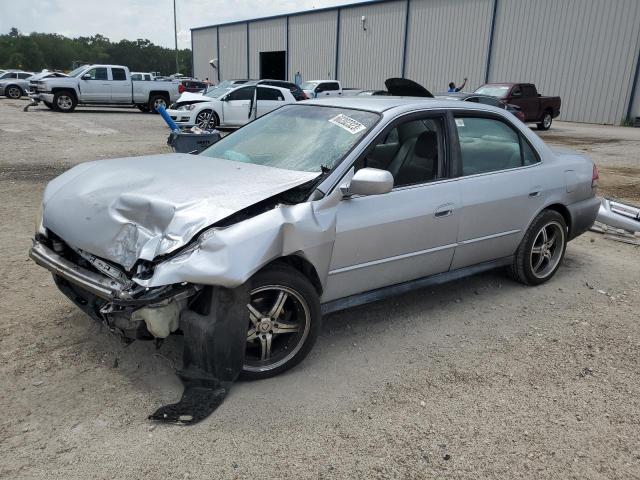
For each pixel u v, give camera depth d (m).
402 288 3.88
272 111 4.53
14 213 6.63
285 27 39.75
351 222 3.33
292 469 2.54
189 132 7.55
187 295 2.78
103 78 22.98
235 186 3.12
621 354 3.72
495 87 20.70
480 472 2.57
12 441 2.62
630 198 8.95
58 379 3.12
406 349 3.68
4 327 3.68
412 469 2.57
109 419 2.81
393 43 32.62
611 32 23.92
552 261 5.00
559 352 3.72
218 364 2.87
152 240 2.77
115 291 2.77
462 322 4.12
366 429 2.84
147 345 3.50
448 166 3.99
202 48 49.59
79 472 2.46
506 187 4.29
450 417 2.96
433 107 4.00
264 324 3.13
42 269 4.78
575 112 25.67
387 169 3.69
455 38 29.42
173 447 2.64
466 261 4.24
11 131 15.34
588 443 2.81
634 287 4.99
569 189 4.84
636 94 23.70
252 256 2.76
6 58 101.50
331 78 37.03
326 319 4.08
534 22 26.19
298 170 3.51
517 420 2.96
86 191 3.26
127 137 14.88
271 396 3.07
